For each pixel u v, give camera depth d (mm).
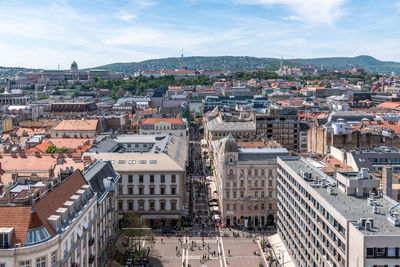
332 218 95062
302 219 119938
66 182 102875
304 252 117875
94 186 123500
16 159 171375
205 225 172250
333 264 94125
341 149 195000
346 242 86000
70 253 88812
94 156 173375
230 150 172500
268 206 174375
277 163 158375
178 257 142250
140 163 170000
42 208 85125
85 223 102312
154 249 148625
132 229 138250
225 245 153125
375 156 171375
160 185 167375
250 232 166875
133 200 167875
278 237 153125
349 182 104625
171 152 188875
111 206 133125
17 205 84062
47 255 79375
